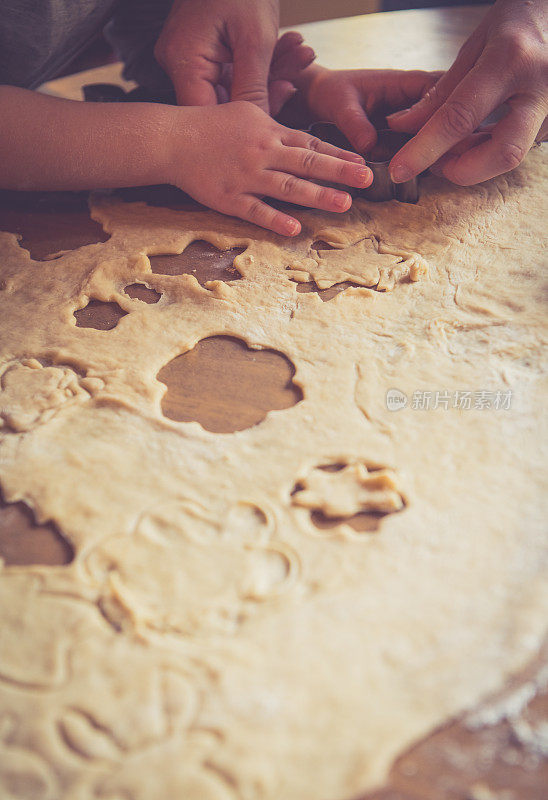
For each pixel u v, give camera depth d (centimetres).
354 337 50
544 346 49
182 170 59
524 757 35
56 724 37
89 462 45
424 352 49
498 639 38
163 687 37
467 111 55
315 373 48
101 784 35
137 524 42
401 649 38
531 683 37
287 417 46
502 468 44
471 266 54
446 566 40
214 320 52
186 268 55
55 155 58
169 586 40
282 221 56
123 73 75
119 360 49
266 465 44
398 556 41
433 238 56
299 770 35
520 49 55
